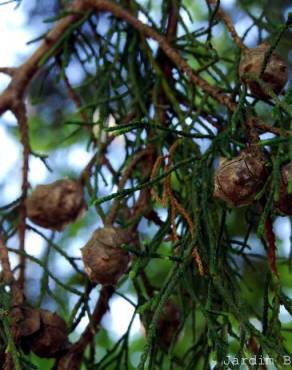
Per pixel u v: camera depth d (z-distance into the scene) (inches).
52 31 28.7
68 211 26.0
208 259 22.2
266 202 21.3
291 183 19.6
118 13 27.0
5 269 23.4
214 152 22.7
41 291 23.8
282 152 21.0
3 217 27.0
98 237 23.1
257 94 23.0
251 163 21.3
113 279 23.1
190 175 23.4
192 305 25.7
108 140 26.6
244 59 22.9
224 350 21.4
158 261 35.0
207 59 27.7
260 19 27.0
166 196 22.4
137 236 25.2
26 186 26.8
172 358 24.3
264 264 32.0
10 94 28.2
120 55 28.8
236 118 22.3
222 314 21.6
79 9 28.6
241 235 31.7
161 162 24.2
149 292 25.7
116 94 28.0
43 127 37.7
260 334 21.0
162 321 25.6
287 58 32.2
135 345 36.6
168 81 27.5
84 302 24.0
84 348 23.6
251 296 32.1
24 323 22.8
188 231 22.3
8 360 21.6
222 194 21.5
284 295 21.6
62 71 27.9
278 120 22.4
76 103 28.8
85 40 29.1
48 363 33.3
